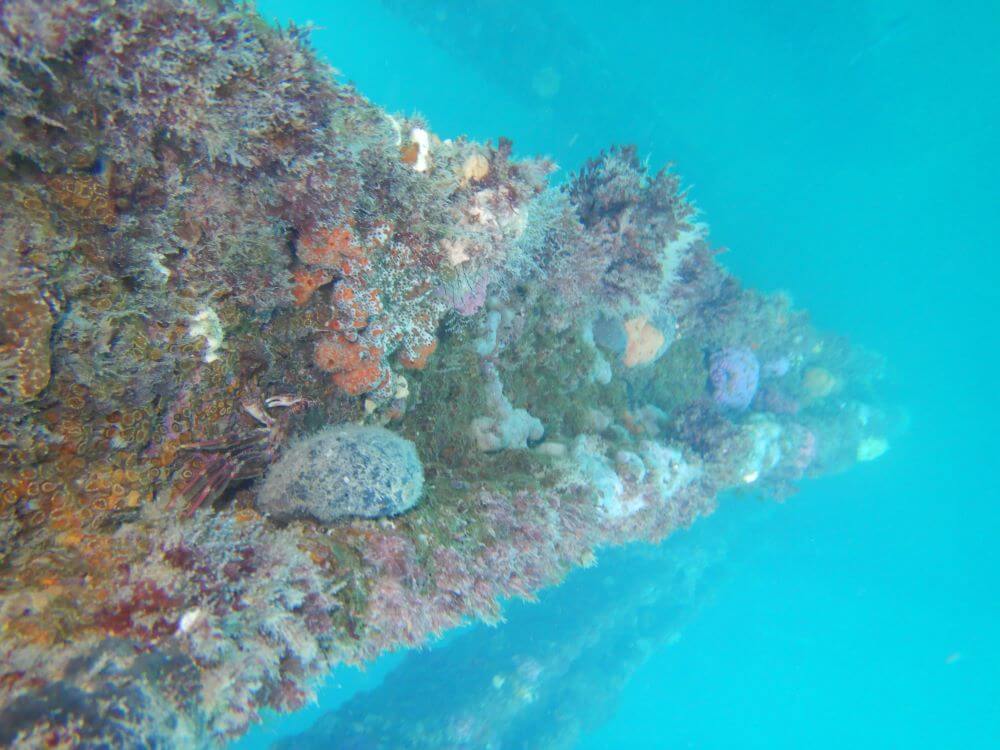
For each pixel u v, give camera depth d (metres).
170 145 0.24
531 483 0.37
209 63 0.23
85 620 0.20
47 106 0.21
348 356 0.30
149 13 0.21
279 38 0.25
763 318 0.86
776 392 0.91
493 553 0.32
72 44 0.21
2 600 0.20
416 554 0.28
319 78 0.26
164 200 0.25
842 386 1.10
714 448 0.62
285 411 0.29
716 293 0.74
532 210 0.40
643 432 0.57
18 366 0.21
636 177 0.47
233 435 0.28
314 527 0.27
